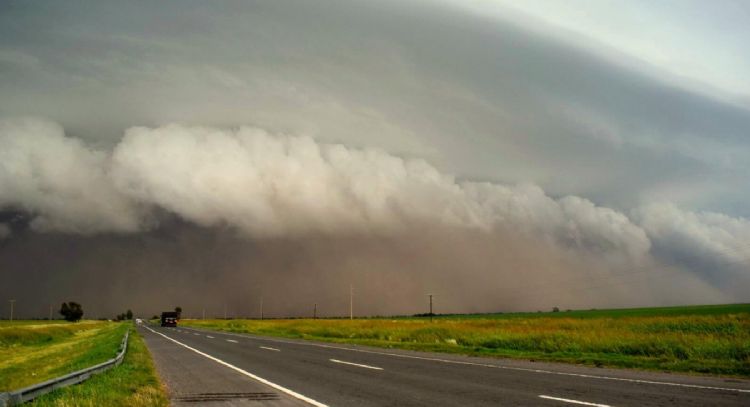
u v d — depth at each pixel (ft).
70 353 120.57
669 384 46.55
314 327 217.36
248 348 108.78
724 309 354.33
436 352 92.22
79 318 615.98
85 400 37.04
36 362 104.83
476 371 59.11
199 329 282.97
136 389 46.57
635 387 44.80
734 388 43.83
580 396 40.32
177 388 48.62
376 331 155.74
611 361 66.95
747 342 72.69
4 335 190.49
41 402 34.94
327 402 39.88
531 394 41.68
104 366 57.47
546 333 106.01
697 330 126.52
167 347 114.42
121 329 246.47
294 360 78.02
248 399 42.01
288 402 40.29
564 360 71.10
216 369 66.08
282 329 222.28
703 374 54.65
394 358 79.30
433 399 40.16
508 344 98.53
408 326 181.06
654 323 147.64
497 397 40.50
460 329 142.82
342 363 71.87
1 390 65.77
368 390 45.68
